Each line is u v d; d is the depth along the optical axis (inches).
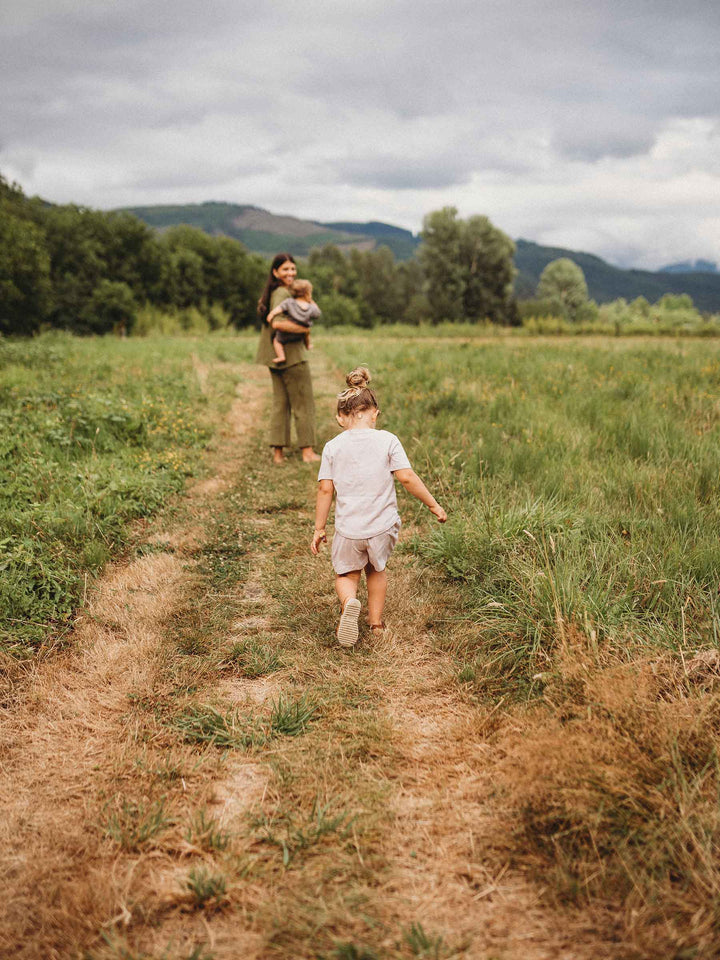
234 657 126.3
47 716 108.1
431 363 511.8
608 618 120.6
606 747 89.2
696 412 283.0
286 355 255.3
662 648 112.8
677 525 162.4
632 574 135.2
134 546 178.5
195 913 72.9
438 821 85.4
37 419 271.1
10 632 127.3
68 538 171.9
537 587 128.9
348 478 128.4
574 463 222.4
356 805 88.3
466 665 119.6
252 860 79.4
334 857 79.9
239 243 2657.5
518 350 654.5
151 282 2310.5
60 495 193.6
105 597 146.9
